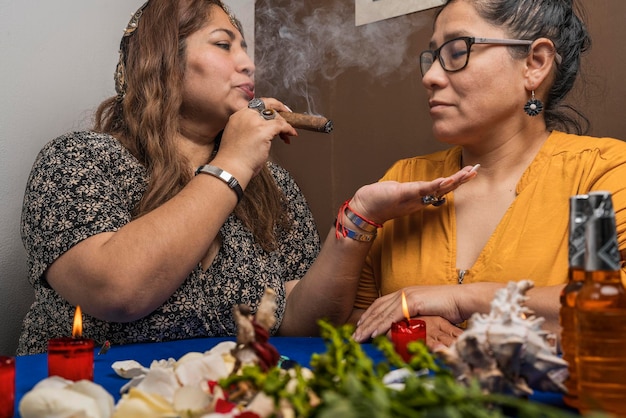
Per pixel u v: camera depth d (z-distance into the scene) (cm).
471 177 153
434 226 164
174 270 150
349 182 270
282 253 198
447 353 76
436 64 157
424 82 158
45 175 162
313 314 173
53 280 155
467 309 141
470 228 161
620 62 207
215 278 175
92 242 151
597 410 55
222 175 157
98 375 107
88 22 225
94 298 148
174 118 175
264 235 186
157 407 74
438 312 144
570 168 153
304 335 178
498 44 152
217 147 190
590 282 77
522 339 75
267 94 290
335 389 63
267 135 162
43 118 213
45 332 169
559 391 78
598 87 212
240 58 179
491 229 159
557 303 131
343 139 271
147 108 174
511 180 160
